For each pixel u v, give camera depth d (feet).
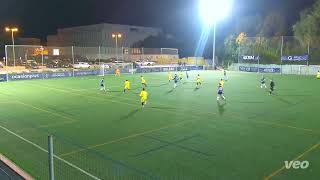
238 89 113.70
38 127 61.57
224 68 214.90
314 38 196.54
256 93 103.50
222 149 47.03
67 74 164.66
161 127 60.13
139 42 305.94
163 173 38.60
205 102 87.10
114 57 217.97
